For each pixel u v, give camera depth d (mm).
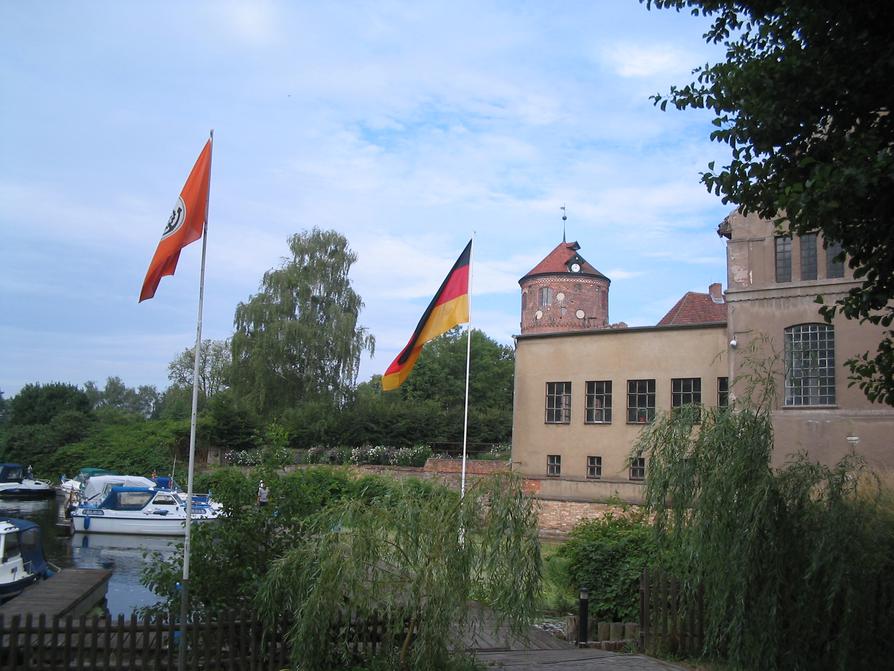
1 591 19422
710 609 11008
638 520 14203
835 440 27078
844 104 10664
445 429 57750
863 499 10961
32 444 69562
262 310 58219
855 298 10922
